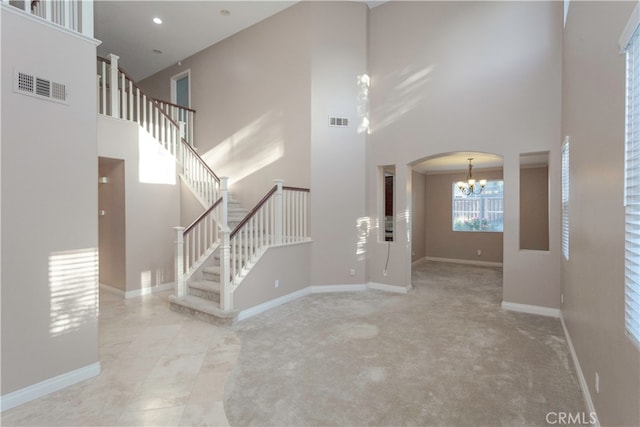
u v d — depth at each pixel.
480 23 4.97
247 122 6.51
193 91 7.50
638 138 1.51
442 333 3.81
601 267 2.10
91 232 2.86
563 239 4.09
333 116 5.77
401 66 5.65
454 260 9.10
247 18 6.23
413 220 8.62
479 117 4.96
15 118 2.44
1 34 2.37
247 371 2.93
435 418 2.27
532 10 4.60
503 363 3.06
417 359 3.15
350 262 5.84
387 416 2.29
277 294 4.94
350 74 5.82
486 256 8.62
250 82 6.47
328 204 5.77
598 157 2.17
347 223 5.83
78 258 2.78
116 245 5.50
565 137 3.83
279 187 5.05
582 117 2.71
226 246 4.15
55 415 2.30
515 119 4.70
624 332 1.64
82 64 2.83
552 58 4.45
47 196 2.61
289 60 5.95
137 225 5.47
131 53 7.45
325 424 2.21
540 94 4.53
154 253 5.71
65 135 2.71
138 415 2.31
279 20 6.06
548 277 4.48
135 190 5.44
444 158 7.15
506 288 4.77
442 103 5.27
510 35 4.75
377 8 5.89
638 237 1.50
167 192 5.91
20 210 2.46
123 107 5.35
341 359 3.16
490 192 8.68
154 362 3.10
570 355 3.22
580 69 2.79
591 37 2.39
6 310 2.39
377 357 3.20
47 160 2.61
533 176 7.88
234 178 6.70
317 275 5.72
